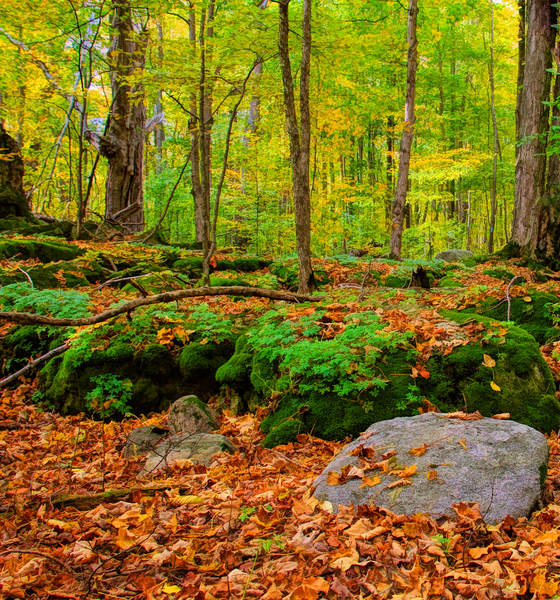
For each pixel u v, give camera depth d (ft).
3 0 29.53
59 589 7.63
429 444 10.37
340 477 9.99
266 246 53.57
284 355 16.47
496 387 14.24
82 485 12.30
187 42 27.14
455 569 7.31
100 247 34.65
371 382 14.40
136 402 18.81
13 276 25.50
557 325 21.80
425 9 54.29
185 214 63.62
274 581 7.30
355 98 48.91
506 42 71.26
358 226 58.49
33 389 19.95
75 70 44.29
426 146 68.59
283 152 46.19
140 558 8.40
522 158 36.76
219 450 13.35
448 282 30.48
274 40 25.61
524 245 36.65
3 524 9.84
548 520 8.39
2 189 39.34
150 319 21.06
